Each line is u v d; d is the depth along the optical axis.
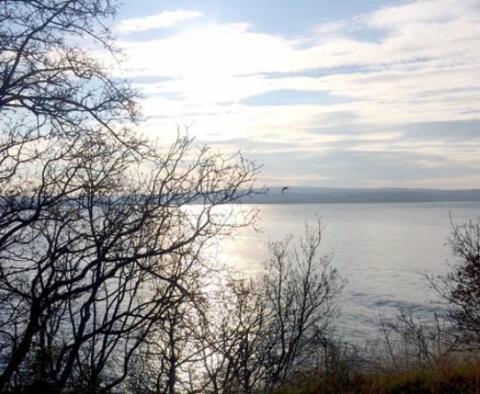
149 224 8.84
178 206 9.15
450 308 20.77
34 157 8.55
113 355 9.45
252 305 12.21
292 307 15.27
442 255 77.50
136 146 9.07
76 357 8.39
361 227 153.50
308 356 12.77
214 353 9.86
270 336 12.12
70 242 8.20
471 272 15.82
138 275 8.96
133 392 9.19
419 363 9.20
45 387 7.78
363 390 8.00
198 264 9.45
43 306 7.91
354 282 50.88
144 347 9.48
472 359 9.09
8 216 8.10
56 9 8.45
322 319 21.98
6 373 7.60
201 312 9.05
